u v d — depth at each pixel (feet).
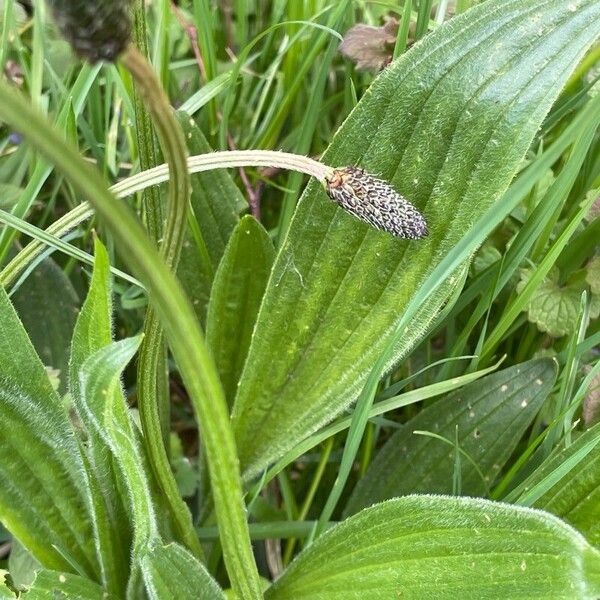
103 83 0.77
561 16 0.46
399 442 0.57
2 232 0.61
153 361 0.42
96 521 0.45
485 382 0.56
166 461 0.47
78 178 0.19
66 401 0.58
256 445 0.55
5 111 0.17
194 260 0.62
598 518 0.46
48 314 0.62
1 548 0.61
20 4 0.79
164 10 0.68
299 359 0.53
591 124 0.50
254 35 0.86
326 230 0.51
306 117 0.68
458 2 0.64
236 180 0.75
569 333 0.60
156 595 0.39
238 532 0.35
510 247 0.56
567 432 0.53
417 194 0.49
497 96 0.47
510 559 0.38
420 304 0.45
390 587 0.41
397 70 0.49
